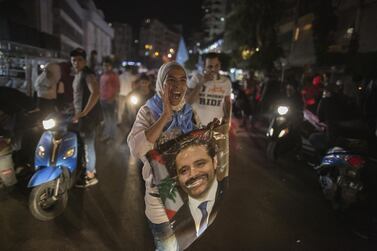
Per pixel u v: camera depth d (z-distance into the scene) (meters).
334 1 16.61
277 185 5.52
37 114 5.24
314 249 3.57
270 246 3.57
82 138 4.88
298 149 6.76
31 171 4.71
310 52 18.78
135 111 8.33
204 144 2.20
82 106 4.77
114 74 7.95
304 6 21.42
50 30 26.41
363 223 4.22
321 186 4.93
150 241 3.53
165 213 2.20
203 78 4.25
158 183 2.12
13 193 4.59
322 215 4.43
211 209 2.34
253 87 13.57
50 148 4.09
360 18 14.09
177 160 2.14
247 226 4.00
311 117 6.75
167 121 2.04
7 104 4.93
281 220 4.22
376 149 4.40
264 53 22.72
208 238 3.66
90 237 3.55
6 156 4.20
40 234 3.57
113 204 4.41
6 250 3.24
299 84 11.30
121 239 3.54
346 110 5.34
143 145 2.05
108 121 7.97
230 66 25.98
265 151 7.82
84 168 4.97
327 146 5.57
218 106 4.25
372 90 6.13
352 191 4.24
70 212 4.12
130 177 5.52
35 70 8.23
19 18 18.72
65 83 6.44
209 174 2.25
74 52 4.67
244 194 5.04
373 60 11.04
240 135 9.64
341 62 13.60
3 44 7.50
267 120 10.86
